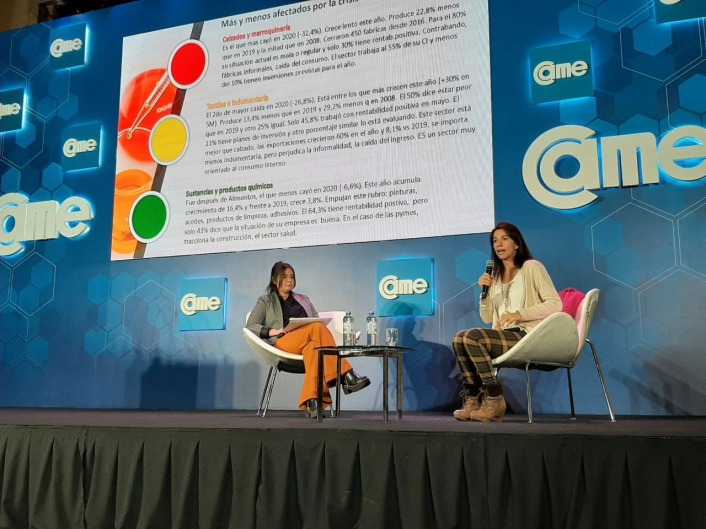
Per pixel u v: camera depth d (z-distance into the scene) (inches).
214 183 188.4
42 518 109.3
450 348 161.6
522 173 159.3
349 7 179.8
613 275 150.5
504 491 88.4
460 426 104.0
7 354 204.8
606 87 155.4
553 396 151.9
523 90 161.6
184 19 199.0
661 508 82.0
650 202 149.3
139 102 200.4
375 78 174.7
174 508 102.3
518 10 164.4
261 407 156.6
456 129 165.3
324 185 176.6
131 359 191.8
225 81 191.0
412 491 91.5
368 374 167.3
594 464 85.4
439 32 169.8
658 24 153.1
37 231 206.7
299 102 181.9
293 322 135.3
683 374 143.3
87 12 211.6
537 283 125.2
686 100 149.2
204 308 185.3
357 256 171.9
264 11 189.3
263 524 97.4
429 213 165.5
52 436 110.7
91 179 203.9
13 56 218.2
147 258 193.5
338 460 95.3
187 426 106.2
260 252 182.1
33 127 212.8
